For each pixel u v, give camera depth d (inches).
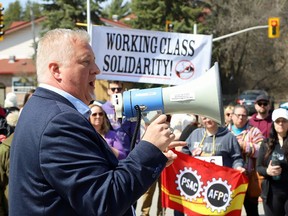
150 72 306.7
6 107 376.2
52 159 83.1
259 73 1800.0
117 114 112.9
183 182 229.9
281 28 1669.5
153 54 305.9
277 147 224.5
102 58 302.7
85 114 92.3
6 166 198.2
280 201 226.1
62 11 1389.0
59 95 90.6
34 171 85.0
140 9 1528.1
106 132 233.0
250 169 263.4
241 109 275.0
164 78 306.8
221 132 242.1
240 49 1689.2
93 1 1403.8
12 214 88.6
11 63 1862.7
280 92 1841.8
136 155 87.6
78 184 82.0
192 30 1465.3
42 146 84.1
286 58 1772.9
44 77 92.6
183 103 110.9
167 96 110.6
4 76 1811.0
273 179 225.9
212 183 227.1
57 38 92.2
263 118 347.6
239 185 225.8
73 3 1397.6
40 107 88.4
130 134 227.5
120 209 83.6
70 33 92.8
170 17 1494.8
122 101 112.0
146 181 86.4
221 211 225.9
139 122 109.1
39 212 84.8
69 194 82.3
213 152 239.5
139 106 110.7
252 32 1627.7
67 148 83.6
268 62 1780.3
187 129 258.5
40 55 93.2
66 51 91.3
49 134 84.3
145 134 90.7
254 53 1732.3
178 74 307.0
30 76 1787.6
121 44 303.6
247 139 265.6
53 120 85.2
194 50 306.5
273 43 1702.8
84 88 93.0
